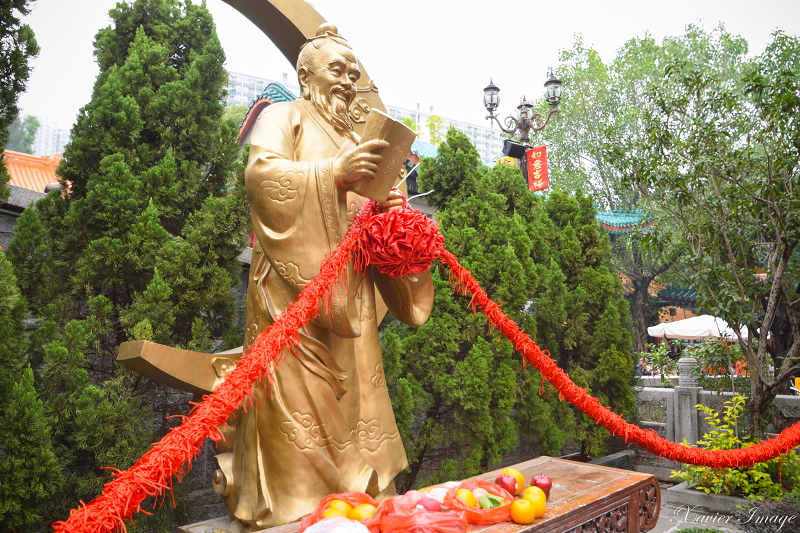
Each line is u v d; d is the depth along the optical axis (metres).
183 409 5.34
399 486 5.99
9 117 4.35
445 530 2.57
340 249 3.25
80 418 4.15
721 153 6.98
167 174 5.05
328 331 3.63
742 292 6.86
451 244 6.64
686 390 8.38
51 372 4.14
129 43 5.67
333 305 3.39
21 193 5.37
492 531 2.69
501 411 6.05
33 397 3.78
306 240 3.47
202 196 5.55
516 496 3.13
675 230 11.34
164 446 2.14
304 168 3.48
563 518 2.93
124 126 4.99
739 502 6.22
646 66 19.95
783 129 6.50
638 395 9.05
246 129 10.45
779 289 6.69
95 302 4.54
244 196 5.32
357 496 2.87
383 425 3.90
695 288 7.34
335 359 3.65
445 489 3.04
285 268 3.50
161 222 5.34
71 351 4.25
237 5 4.47
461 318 6.34
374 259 3.52
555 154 23.03
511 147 10.03
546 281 7.15
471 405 5.85
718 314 6.88
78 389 4.25
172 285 4.84
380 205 3.72
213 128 5.64
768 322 6.73
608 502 3.29
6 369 3.94
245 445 3.59
